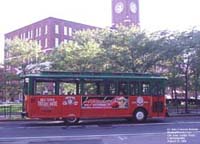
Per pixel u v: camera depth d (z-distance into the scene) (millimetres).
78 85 23000
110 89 23609
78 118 22734
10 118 25953
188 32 32312
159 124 21641
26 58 42156
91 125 21719
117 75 23984
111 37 34062
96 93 23297
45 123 23297
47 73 22734
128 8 95812
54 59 36062
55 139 14805
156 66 33406
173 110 34375
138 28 35281
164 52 31562
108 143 13531
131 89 24094
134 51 32125
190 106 38750
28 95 22188
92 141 14094
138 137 15352
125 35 33469
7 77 39062
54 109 22422
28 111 22062
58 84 22625
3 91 40156
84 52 34031
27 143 13680
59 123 23234
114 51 32250
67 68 34219
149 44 31906
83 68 33438
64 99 22641
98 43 35781
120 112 23656
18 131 18172
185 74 32781
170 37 32594
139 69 32250
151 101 24391
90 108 23047
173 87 34938
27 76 22391
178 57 32406
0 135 16422
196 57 31672
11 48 42750
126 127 20062
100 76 23438
